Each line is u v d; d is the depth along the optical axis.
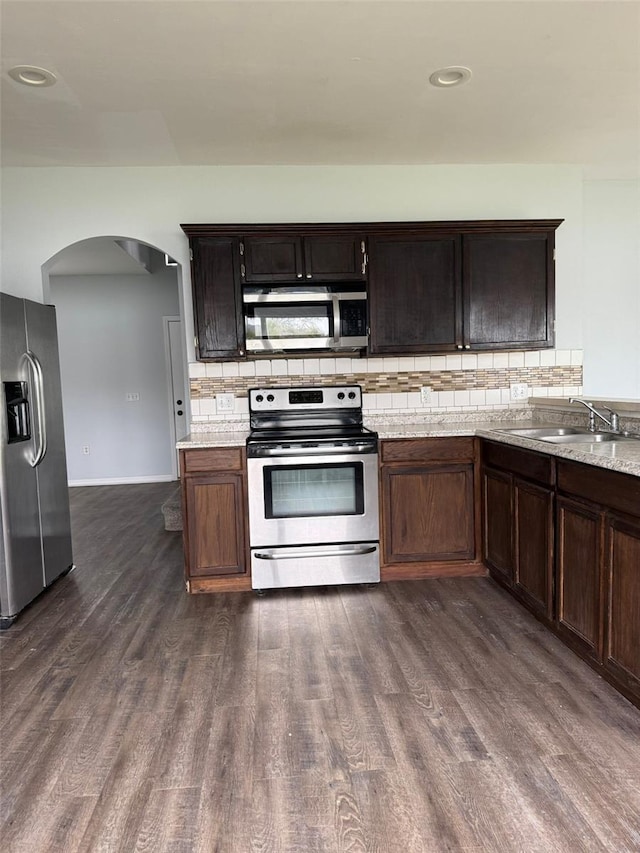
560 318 3.90
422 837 1.49
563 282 3.88
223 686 2.26
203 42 2.23
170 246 3.67
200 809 1.61
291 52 2.32
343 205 3.72
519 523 2.86
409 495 3.33
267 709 2.09
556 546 2.49
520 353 3.88
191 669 2.40
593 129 3.21
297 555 3.26
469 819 1.55
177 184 3.64
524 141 3.37
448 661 2.41
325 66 2.44
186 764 1.80
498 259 3.52
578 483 2.29
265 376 3.75
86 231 3.63
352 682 2.26
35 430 3.18
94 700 2.18
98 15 2.04
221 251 3.36
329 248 3.41
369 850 1.46
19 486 3.00
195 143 3.26
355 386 3.68
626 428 2.86
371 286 3.45
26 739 1.95
